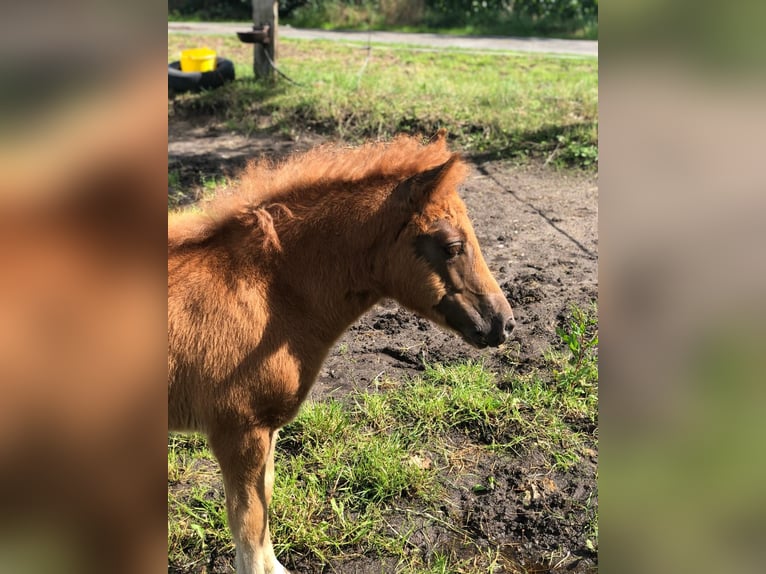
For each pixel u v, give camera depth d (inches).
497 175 292.4
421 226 105.5
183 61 396.5
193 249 104.7
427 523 130.1
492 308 109.4
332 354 179.2
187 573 120.1
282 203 107.0
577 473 141.3
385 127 323.3
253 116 351.3
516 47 577.0
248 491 107.0
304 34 629.0
